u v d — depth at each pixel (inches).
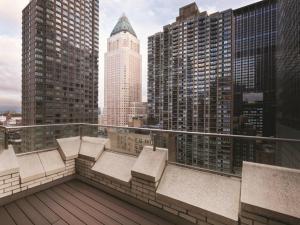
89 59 2647.6
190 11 2171.5
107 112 3799.2
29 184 118.4
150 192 103.0
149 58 2440.9
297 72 1101.1
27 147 130.8
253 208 71.9
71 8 2320.4
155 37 2377.0
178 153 111.5
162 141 117.9
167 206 96.3
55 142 150.5
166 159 113.5
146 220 93.4
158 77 2349.9
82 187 132.6
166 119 2272.4
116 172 122.6
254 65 2819.9
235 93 2947.8
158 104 2357.3
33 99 1936.5
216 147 99.8
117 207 105.9
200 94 2036.2
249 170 86.1
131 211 101.9
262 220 71.2
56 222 89.4
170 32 2247.8
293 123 1208.8
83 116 2516.0
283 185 75.4
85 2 2556.6
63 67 2215.8
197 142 105.2
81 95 2487.7
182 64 2154.3
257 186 78.5
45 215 95.6
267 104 2664.9
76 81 2405.3
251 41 2864.2
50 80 2057.1
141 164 112.2
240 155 93.5
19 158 123.3
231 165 94.0
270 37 2694.4
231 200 83.4
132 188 111.3
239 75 2960.1
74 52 2373.3
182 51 2158.0
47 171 128.1
